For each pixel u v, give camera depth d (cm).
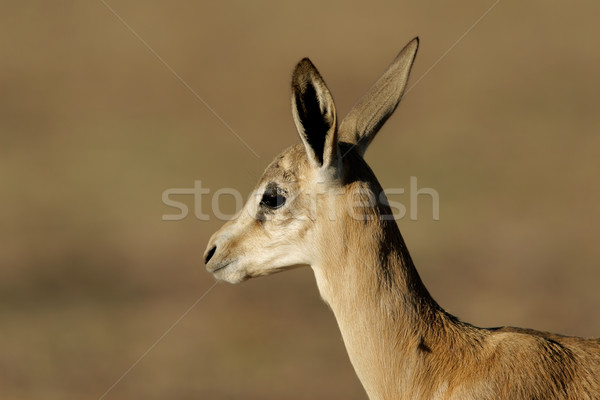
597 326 3272
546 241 4256
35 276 4031
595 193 5047
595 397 1216
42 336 3312
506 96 7225
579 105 6944
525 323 3300
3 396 2733
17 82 7875
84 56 8644
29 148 6159
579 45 8369
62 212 4869
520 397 1224
